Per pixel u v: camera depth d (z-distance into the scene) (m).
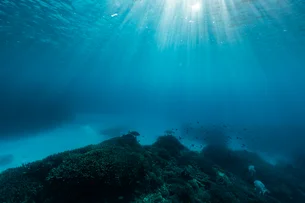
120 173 5.38
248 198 7.21
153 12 18.80
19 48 35.03
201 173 8.38
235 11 16.83
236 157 14.29
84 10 18.23
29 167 6.36
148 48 40.09
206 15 18.14
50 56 46.62
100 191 4.99
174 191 5.82
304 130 32.41
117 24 23.09
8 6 16.72
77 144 18.05
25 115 25.77
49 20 20.94
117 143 8.96
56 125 22.83
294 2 14.54
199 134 25.47
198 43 31.44
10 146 15.59
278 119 47.84
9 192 5.20
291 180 12.79
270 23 19.47
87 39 31.27
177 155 10.01
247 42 28.09
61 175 5.06
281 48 31.52
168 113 46.06
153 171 6.77
